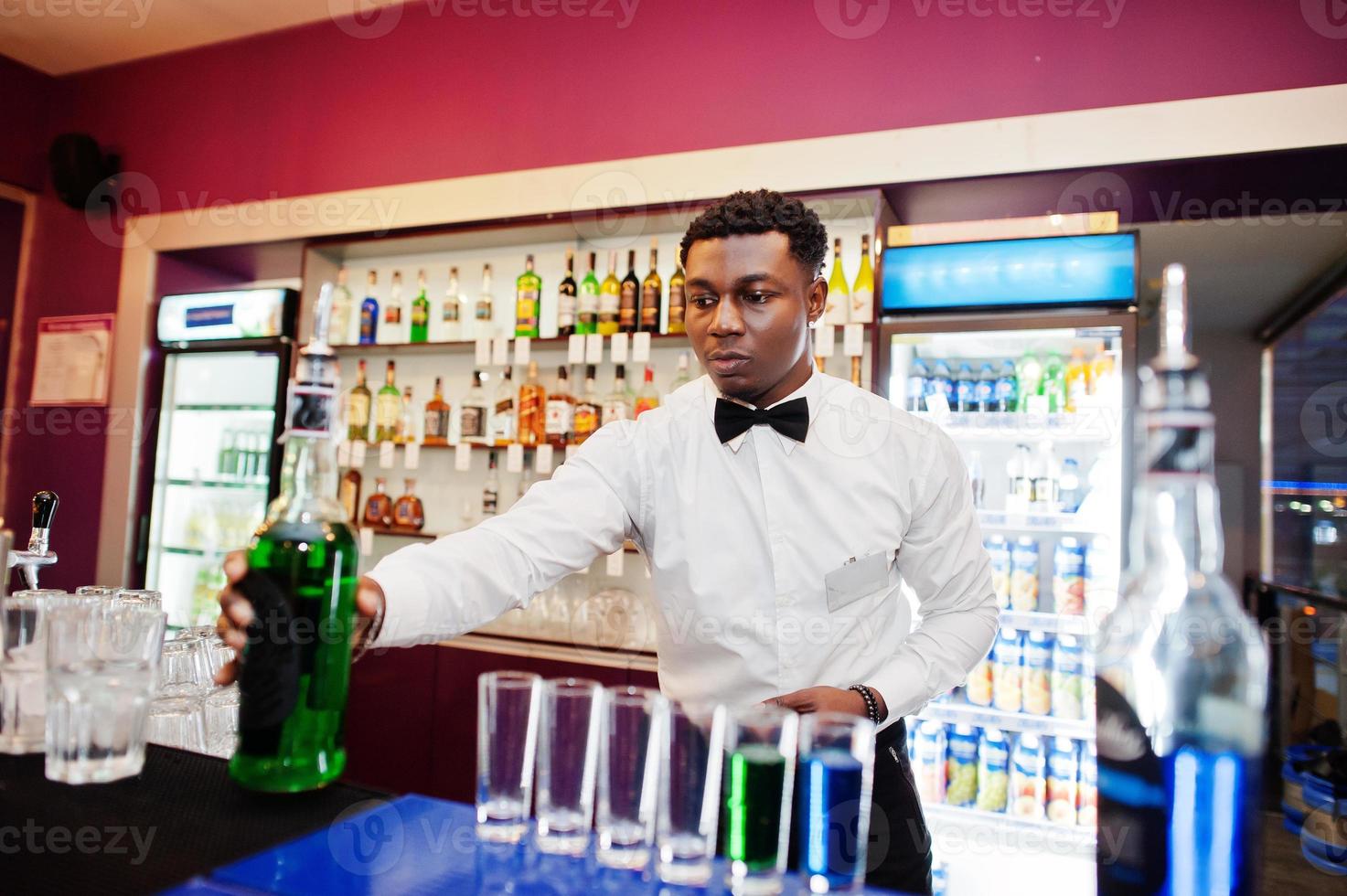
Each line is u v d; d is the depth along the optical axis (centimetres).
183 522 388
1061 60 262
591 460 133
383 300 375
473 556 105
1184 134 239
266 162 374
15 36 386
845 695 106
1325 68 238
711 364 122
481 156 335
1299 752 324
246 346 366
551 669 291
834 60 288
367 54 360
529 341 324
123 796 77
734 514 138
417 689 308
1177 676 246
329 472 78
